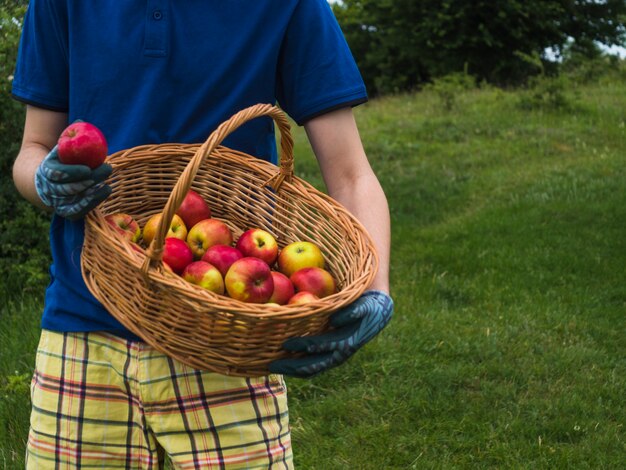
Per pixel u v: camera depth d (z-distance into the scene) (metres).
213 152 1.86
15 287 4.85
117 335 1.77
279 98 1.95
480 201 7.98
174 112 1.81
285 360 1.50
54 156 1.52
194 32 1.77
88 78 1.80
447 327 4.84
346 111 1.89
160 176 1.85
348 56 1.89
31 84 1.86
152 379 1.74
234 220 1.94
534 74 18.80
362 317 1.51
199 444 1.78
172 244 1.71
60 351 1.80
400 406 3.89
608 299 5.46
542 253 6.21
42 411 1.81
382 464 3.45
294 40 1.83
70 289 1.80
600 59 16.41
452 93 13.64
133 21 1.77
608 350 4.71
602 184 7.82
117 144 1.80
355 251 1.71
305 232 1.91
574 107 12.12
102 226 1.58
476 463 3.48
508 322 4.98
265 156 2.00
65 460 1.80
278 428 1.84
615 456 3.55
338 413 3.81
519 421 3.79
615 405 4.05
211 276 1.65
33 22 1.85
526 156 9.64
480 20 18.25
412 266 6.12
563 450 3.55
